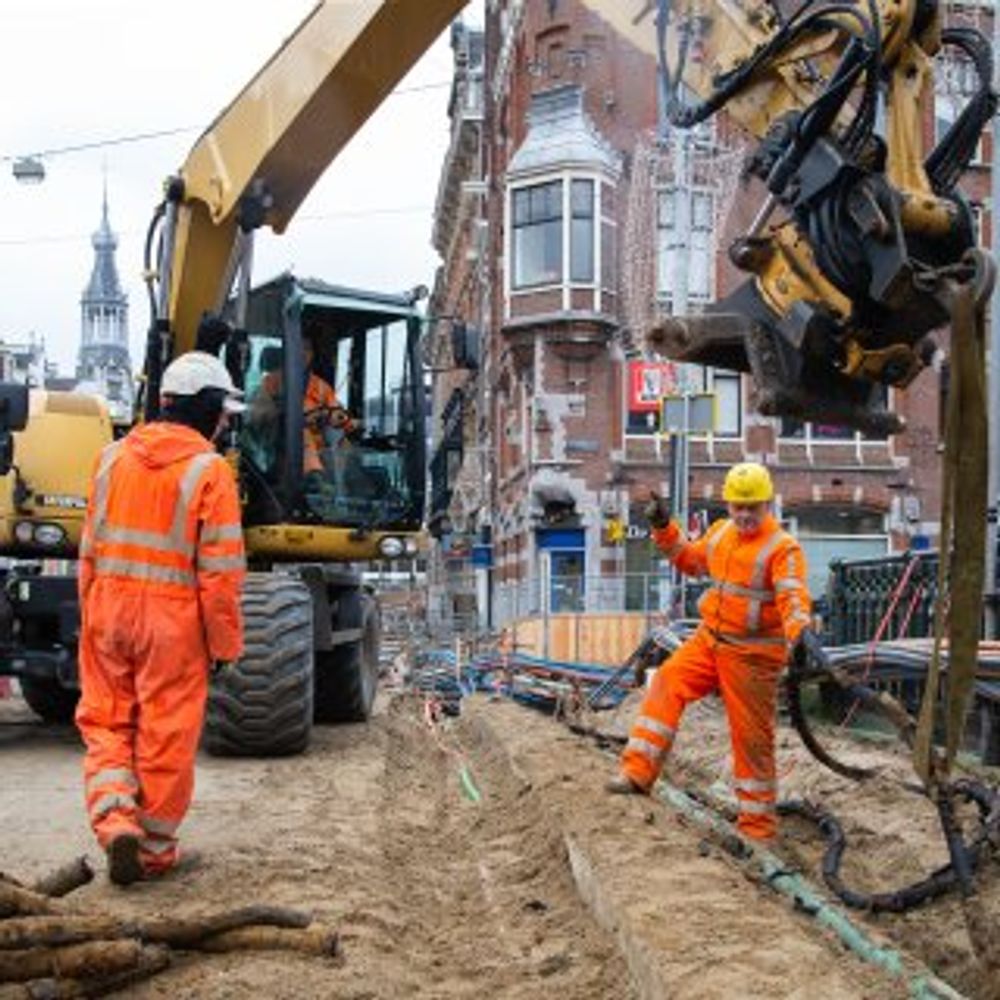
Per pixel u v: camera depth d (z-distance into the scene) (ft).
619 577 97.86
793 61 18.71
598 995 16.31
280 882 20.12
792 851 24.45
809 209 17.33
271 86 28.99
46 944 14.47
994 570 35.50
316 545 37.22
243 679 32.89
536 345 102.68
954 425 13.92
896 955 16.01
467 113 145.38
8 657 34.37
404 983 16.47
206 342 26.66
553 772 29.09
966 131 17.46
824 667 21.89
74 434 36.11
